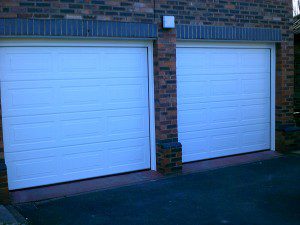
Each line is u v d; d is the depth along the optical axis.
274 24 8.60
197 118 8.01
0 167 5.73
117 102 7.06
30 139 6.37
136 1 6.87
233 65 8.39
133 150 7.27
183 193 6.18
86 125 6.80
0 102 5.91
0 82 6.10
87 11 6.43
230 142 8.49
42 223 5.06
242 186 6.50
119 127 7.11
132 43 7.09
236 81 8.46
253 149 8.85
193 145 8.02
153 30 7.04
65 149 6.64
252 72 8.67
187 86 7.84
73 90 6.66
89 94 6.80
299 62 10.58
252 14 8.27
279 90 8.88
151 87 7.31
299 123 10.54
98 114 6.89
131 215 5.30
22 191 6.29
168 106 7.27
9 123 6.21
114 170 7.11
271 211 5.36
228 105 8.39
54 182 6.58
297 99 10.59
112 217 5.24
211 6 7.70
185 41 7.69
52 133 6.53
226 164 7.92
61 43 6.48
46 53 6.40
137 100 7.25
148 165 7.45
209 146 8.21
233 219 5.10
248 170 7.49
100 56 6.86
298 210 5.38
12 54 6.17
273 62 8.91
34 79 6.34
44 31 6.08
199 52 7.93
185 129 7.89
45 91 6.44
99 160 6.95
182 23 7.38
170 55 7.24
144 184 6.68
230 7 7.95
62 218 5.23
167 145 7.16
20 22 5.91
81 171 6.80
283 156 8.57
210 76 8.10
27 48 6.27
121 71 7.06
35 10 6.03
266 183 6.64
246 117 8.68
